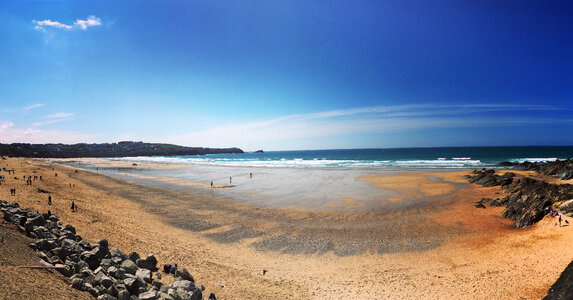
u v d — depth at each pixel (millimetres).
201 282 13797
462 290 14453
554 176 52125
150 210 30781
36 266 9906
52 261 11031
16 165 81438
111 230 20000
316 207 32469
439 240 21891
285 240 22141
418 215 28594
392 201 34969
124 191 43031
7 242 10969
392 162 98688
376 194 39500
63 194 33125
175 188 46781
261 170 79375
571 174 47969
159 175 68312
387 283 15445
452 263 17969
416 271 17000
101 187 46344
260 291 13781
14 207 18250
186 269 14984
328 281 15703
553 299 11945
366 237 22672
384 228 24734
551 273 15406
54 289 8680
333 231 24141
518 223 24984
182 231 23719
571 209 24750
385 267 17641
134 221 25047
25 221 14961
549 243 19688
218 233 23562
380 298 13727
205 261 17203
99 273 10547
